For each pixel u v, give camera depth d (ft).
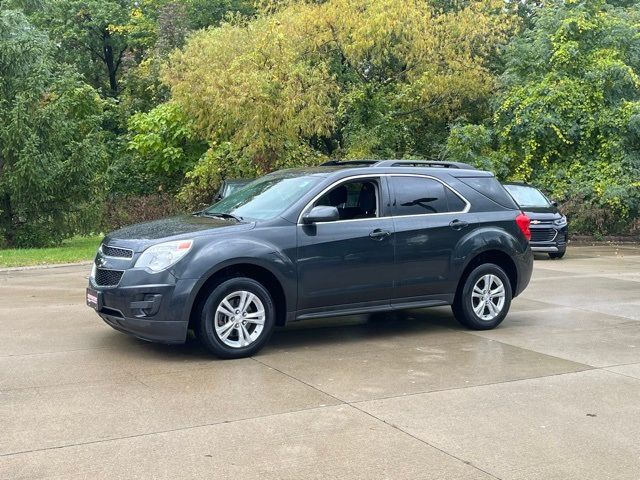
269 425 16.90
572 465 14.83
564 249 56.39
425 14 75.20
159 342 24.34
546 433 16.66
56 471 14.15
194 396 19.06
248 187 27.91
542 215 55.57
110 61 122.21
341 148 75.66
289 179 26.58
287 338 26.37
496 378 21.20
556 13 79.82
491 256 28.60
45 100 70.23
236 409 18.03
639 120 71.56
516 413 18.04
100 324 28.45
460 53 77.41
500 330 28.22
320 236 24.43
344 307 25.13
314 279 24.30
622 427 17.16
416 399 19.06
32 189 63.62
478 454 15.33
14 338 25.80
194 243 22.62
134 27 112.06
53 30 112.68
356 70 76.28
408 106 78.23
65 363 22.31
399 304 26.23
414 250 26.14
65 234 67.87
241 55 68.23
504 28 80.38
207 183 76.48
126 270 22.43
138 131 96.12
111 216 74.43
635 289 39.47
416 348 24.90
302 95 64.85
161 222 25.40
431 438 16.21
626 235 75.51
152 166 95.20
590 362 23.27
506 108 76.18
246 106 62.80
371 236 25.27
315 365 22.41
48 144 65.41
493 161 74.59
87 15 117.70
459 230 27.17
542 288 39.78
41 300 34.32
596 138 75.15
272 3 80.02
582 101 74.90
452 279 27.04
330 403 18.62
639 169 72.95
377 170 26.37
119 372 21.35
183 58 75.66
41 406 18.10
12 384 20.01
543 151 76.74
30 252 57.67
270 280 24.04
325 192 25.03
